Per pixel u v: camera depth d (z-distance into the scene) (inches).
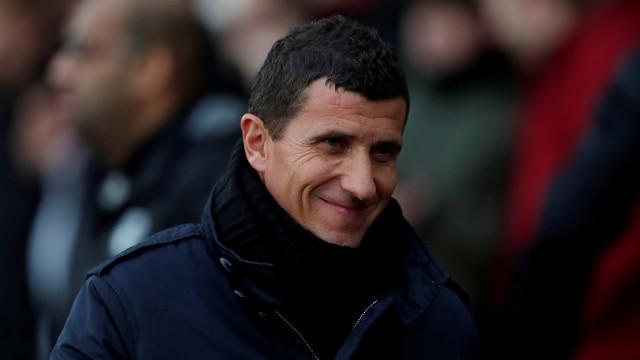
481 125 592.1
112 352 324.5
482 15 602.5
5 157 642.2
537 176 570.9
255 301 324.8
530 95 592.1
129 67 504.7
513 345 522.6
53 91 633.0
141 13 508.4
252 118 326.6
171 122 498.0
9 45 655.8
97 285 330.6
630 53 485.4
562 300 504.4
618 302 499.5
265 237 323.6
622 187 482.3
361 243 329.7
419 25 621.0
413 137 604.7
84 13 511.5
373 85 313.4
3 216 633.0
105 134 502.6
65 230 594.9
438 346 347.6
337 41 318.3
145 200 490.3
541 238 496.1
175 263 331.9
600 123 486.6
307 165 316.5
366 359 331.9
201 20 518.0
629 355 501.7
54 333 524.4
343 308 331.6
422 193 592.1
